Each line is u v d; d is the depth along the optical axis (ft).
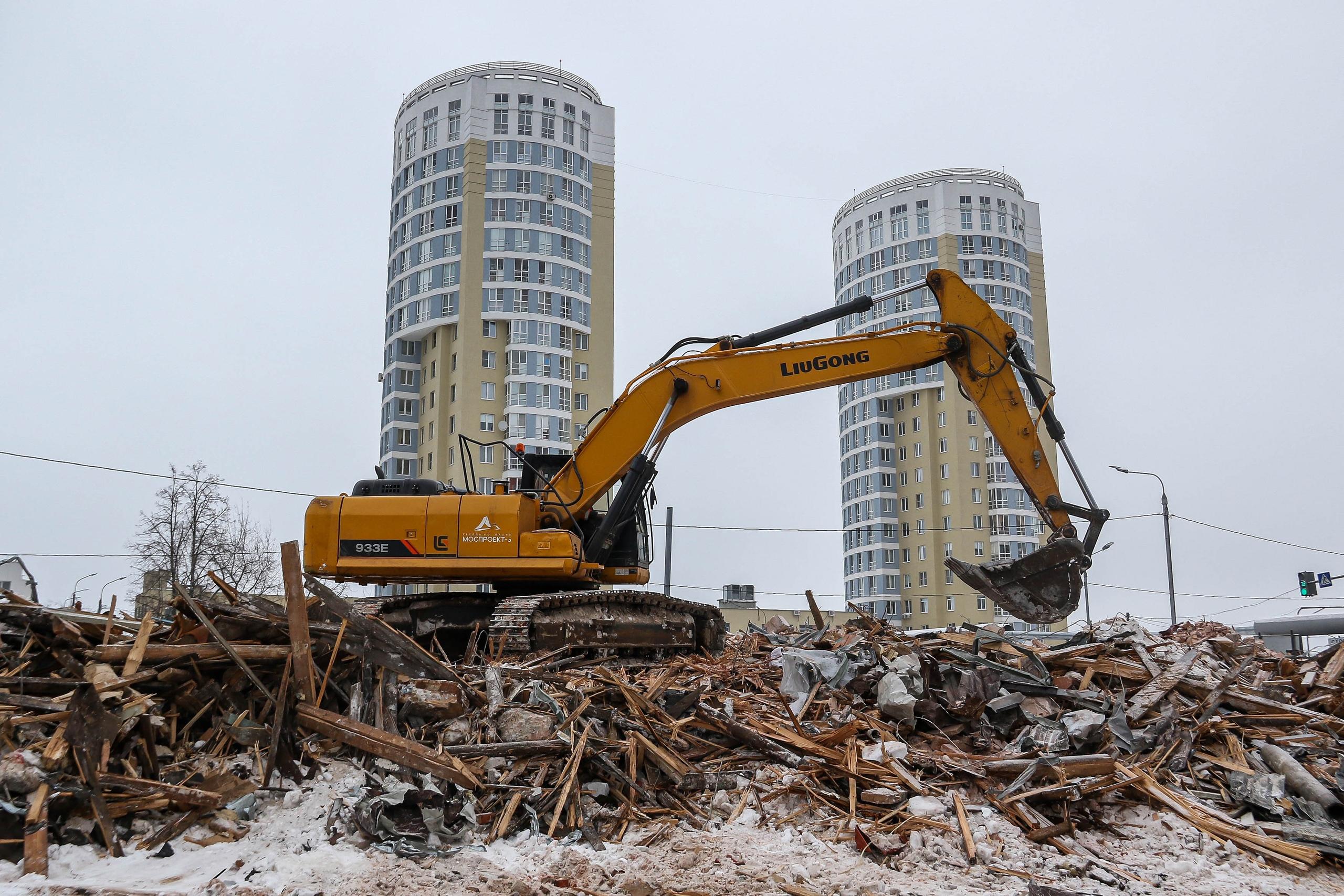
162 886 22.79
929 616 235.81
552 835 27.32
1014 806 29.86
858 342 46.98
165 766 28.04
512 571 45.70
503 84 199.82
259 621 31.60
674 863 25.67
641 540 50.57
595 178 207.62
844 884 24.57
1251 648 49.73
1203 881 26.11
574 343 198.49
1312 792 31.60
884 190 257.55
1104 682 41.32
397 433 200.23
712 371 48.21
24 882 22.47
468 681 34.65
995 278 243.19
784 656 40.91
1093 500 43.32
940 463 240.53
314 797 27.50
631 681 39.88
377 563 46.75
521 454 50.01
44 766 24.97
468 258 192.95
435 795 27.20
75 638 29.50
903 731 35.73
